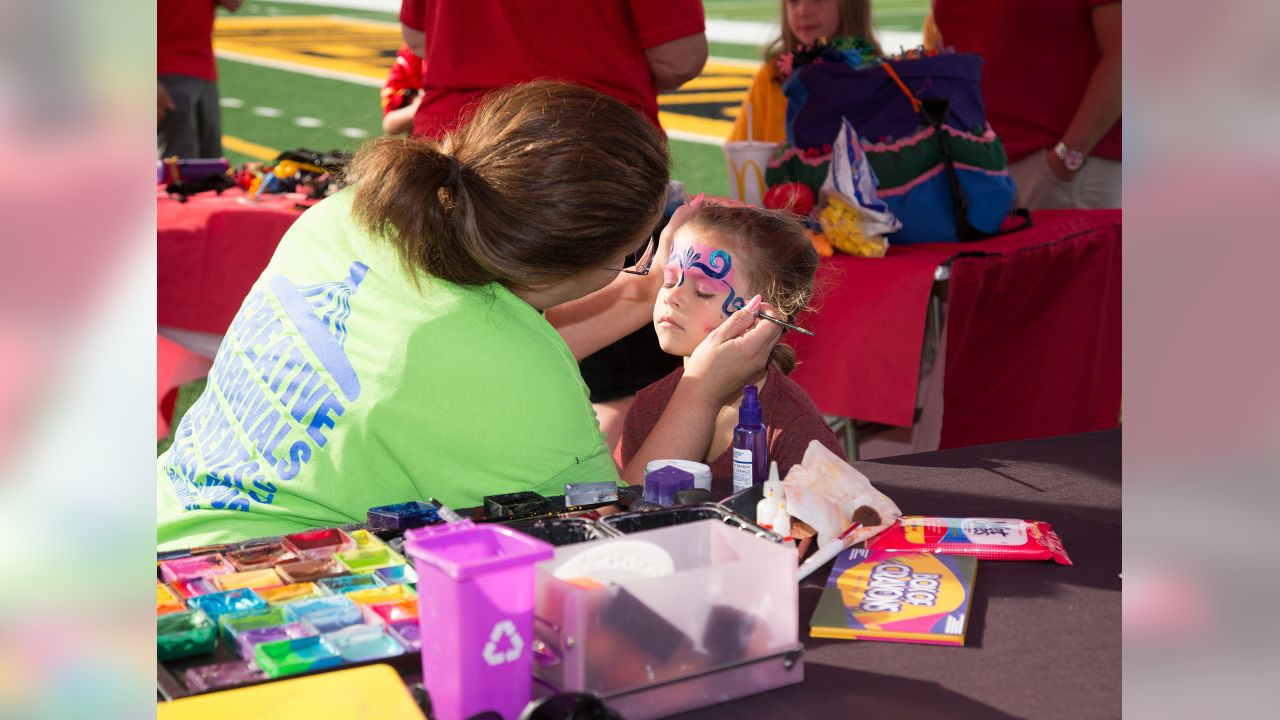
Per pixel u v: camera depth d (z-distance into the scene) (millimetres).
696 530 910
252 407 1175
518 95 1146
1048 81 3266
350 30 14078
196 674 794
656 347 2322
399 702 725
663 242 1658
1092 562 1067
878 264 2250
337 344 1140
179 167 2975
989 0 3262
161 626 847
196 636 832
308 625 858
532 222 1068
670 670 788
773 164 2562
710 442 1519
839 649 884
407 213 1081
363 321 1137
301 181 2896
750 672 810
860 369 2221
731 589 805
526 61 2453
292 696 733
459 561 733
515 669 755
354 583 948
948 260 2264
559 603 781
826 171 2447
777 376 1564
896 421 2195
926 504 1251
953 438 2430
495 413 1089
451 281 1123
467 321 1098
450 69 2521
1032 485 1313
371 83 10906
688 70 2564
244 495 1152
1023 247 2459
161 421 2758
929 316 2273
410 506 1087
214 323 2689
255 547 1026
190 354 2734
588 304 1743
